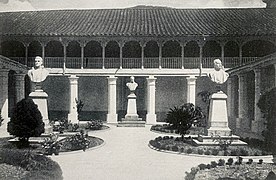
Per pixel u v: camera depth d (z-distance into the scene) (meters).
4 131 26.02
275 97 20.62
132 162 16.78
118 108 37.53
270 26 33.38
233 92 32.84
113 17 37.69
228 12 37.03
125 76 35.22
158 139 22.91
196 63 34.53
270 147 19.56
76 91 34.94
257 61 26.59
